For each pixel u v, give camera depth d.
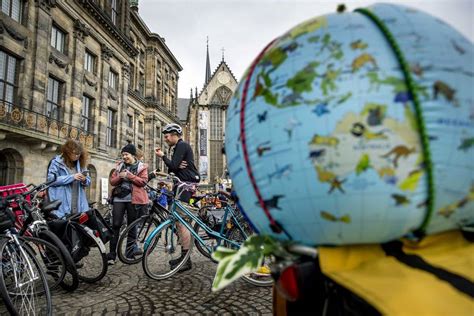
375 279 0.95
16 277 2.96
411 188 0.90
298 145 0.96
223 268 1.20
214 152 47.59
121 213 5.11
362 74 0.93
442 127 0.88
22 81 14.99
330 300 1.15
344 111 0.91
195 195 4.66
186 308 3.27
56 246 3.69
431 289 0.87
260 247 1.21
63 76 17.84
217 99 49.06
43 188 3.77
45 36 16.23
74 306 3.34
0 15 13.85
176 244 4.50
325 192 0.95
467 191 0.95
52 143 15.66
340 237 1.03
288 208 1.04
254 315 3.08
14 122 13.77
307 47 1.04
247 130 1.12
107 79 22.42
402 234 1.01
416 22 1.02
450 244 1.09
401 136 0.88
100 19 21.20
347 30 1.03
